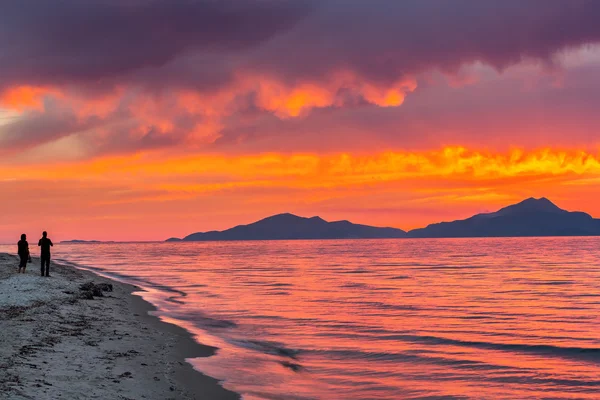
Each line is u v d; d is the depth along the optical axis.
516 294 51.00
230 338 25.09
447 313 36.94
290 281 63.22
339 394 16.92
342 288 54.59
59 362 16.33
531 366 21.44
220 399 15.12
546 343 26.27
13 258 77.69
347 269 92.25
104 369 16.14
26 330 21.09
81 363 16.53
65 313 26.81
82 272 64.69
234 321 30.59
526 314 37.16
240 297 43.88
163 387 15.23
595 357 23.20
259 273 78.69
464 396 17.22
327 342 25.03
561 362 22.33
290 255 175.88
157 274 74.50
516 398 17.20
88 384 14.23
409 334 27.89
